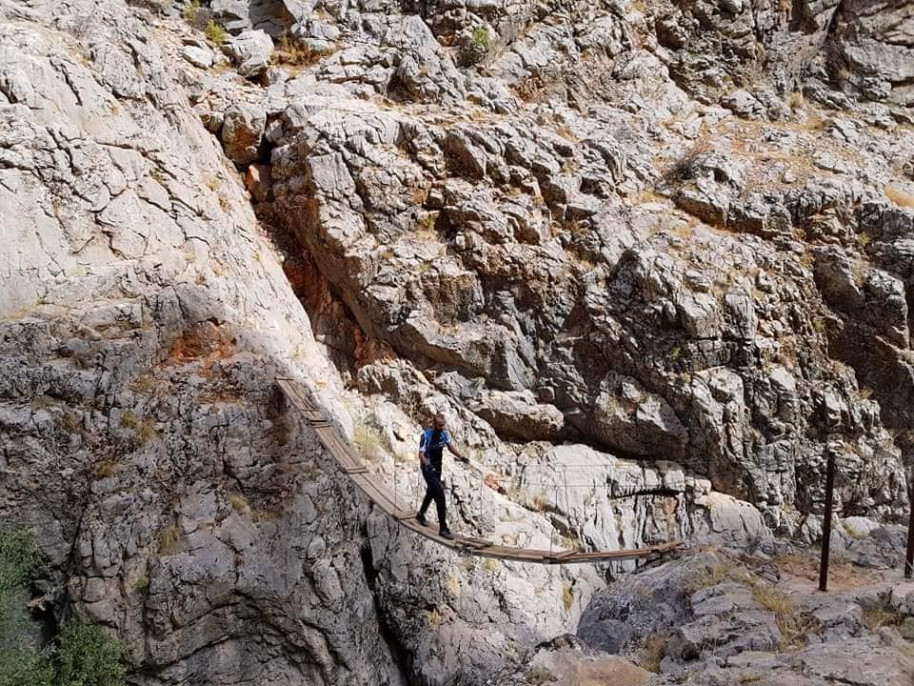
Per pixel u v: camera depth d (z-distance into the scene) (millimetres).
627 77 21734
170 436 11844
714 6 22844
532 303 17062
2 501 10828
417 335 16547
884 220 17922
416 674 13102
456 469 15102
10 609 10539
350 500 13172
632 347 16656
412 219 17266
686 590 14008
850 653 10938
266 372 12891
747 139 20828
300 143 16938
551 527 15406
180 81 17453
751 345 16625
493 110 19047
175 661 11266
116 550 11094
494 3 20453
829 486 13688
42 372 11242
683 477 16406
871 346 17312
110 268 12453
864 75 23531
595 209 17562
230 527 11852
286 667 12141
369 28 20125
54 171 12570
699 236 17703
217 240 14539
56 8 14711
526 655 13227
